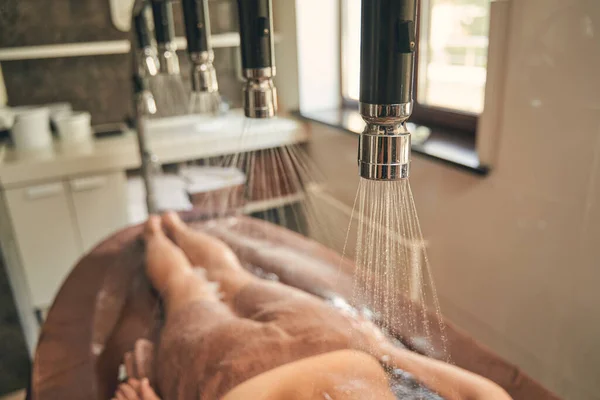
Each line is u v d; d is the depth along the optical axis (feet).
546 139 3.95
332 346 2.44
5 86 6.89
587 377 3.97
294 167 3.70
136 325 3.33
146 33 4.35
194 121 6.68
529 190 4.19
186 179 5.56
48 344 3.31
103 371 2.96
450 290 5.39
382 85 1.20
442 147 5.20
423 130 5.88
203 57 2.80
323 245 3.69
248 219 4.26
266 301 2.97
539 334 4.40
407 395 2.11
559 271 4.08
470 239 4.96
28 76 6.97
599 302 3.77
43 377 2.99
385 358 2.27
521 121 4.15
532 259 4.31
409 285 2.07
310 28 7.28
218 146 6.08
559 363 4.23
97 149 6.43
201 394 2.38
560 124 3.81
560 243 4.02
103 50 6.92
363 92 1.25
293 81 7.30
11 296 5.86
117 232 4.91
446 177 5.07
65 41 6.93
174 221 4.34
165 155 6.13
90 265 4.31
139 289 3.75
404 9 1.14
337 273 3.31
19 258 6.21
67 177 6.25
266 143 3.54
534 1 3.82
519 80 4.09
